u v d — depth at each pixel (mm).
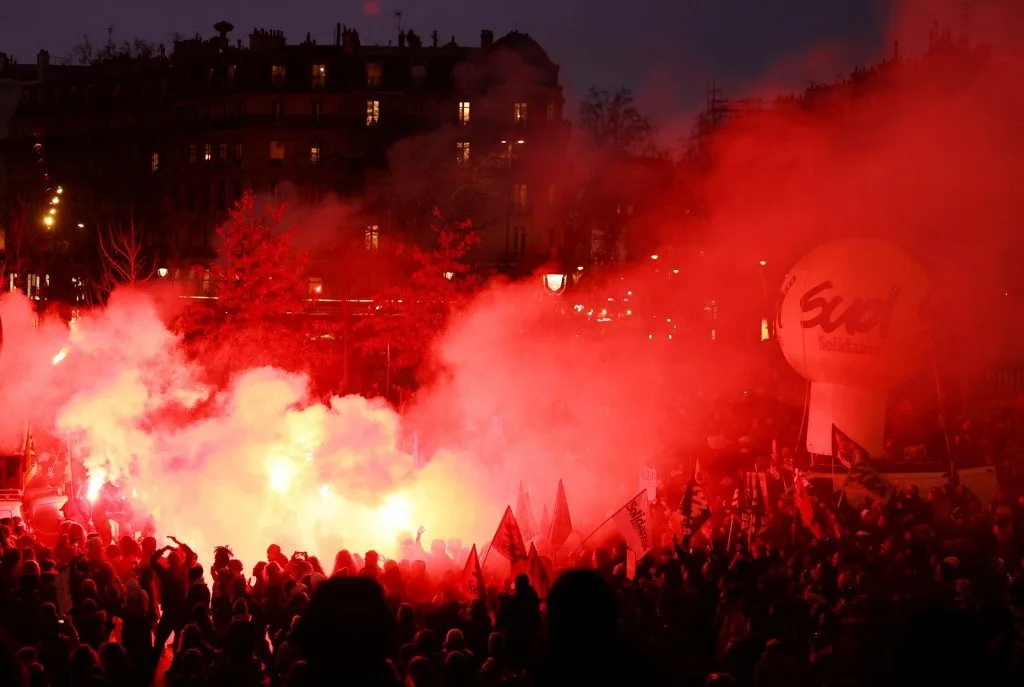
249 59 97125
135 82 101688
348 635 4605
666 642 12547
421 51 96375
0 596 14047
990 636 11727
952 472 25891
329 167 93750
